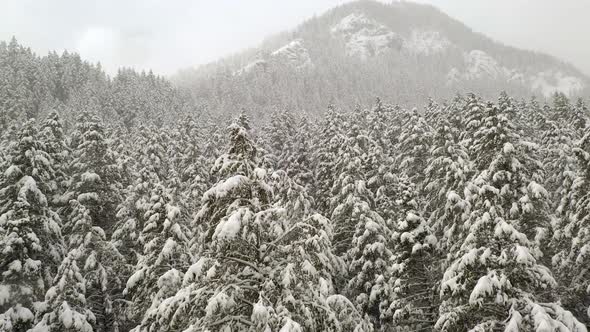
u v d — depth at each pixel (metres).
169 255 18.16
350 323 10.80
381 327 21.52
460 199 19.31
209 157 43.44
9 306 18.36
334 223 25.98
